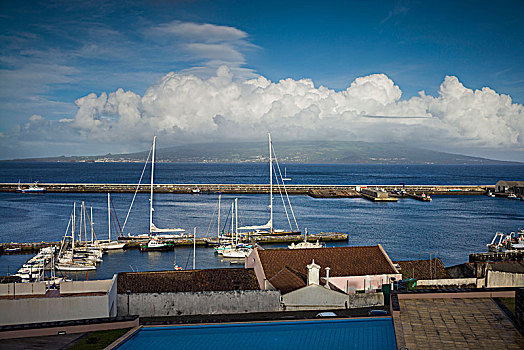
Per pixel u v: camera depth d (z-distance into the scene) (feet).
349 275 194.90
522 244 417.08
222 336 118.83
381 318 129.39
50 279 319.88
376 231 539.29
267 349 111.04
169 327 123.54
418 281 194.90
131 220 612.29
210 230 545.03
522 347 105.91
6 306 135.33
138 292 172.14
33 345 109.19
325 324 127.03
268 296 167.63
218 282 186.50
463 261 392.06
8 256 403.75
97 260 385.70
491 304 132.05
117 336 115.65
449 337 111.34
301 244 422.41
